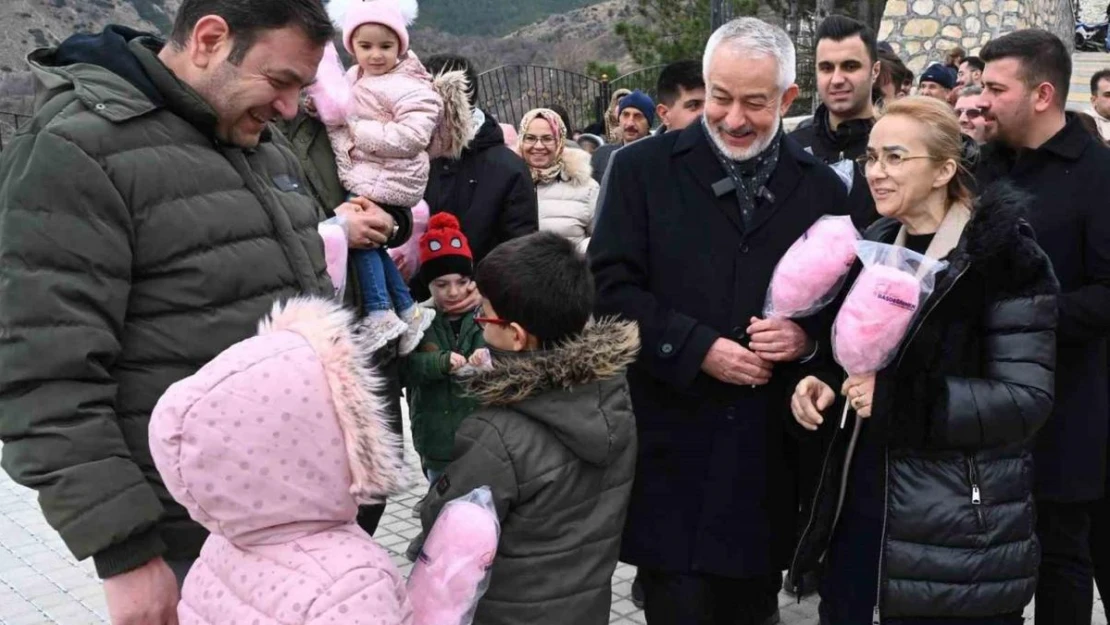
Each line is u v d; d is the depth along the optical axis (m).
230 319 2.11
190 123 2.12
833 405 2.79
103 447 1.92
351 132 3.36
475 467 2.40
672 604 2.93
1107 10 20.75
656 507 2.92
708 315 2.90
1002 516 2.49
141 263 2.03
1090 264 3.05
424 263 4.01
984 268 2.42
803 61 15.63
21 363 1.88
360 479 1.75
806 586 4.09
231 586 1.77
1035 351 2.43
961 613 2.49
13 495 5.34
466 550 2.04
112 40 2.12
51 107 2.00
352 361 1.79
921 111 2.52
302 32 2.09
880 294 2.40
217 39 2.06
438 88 4.30
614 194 3.01
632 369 3.00
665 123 4.90
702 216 2.92
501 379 2.40
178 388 1.73
